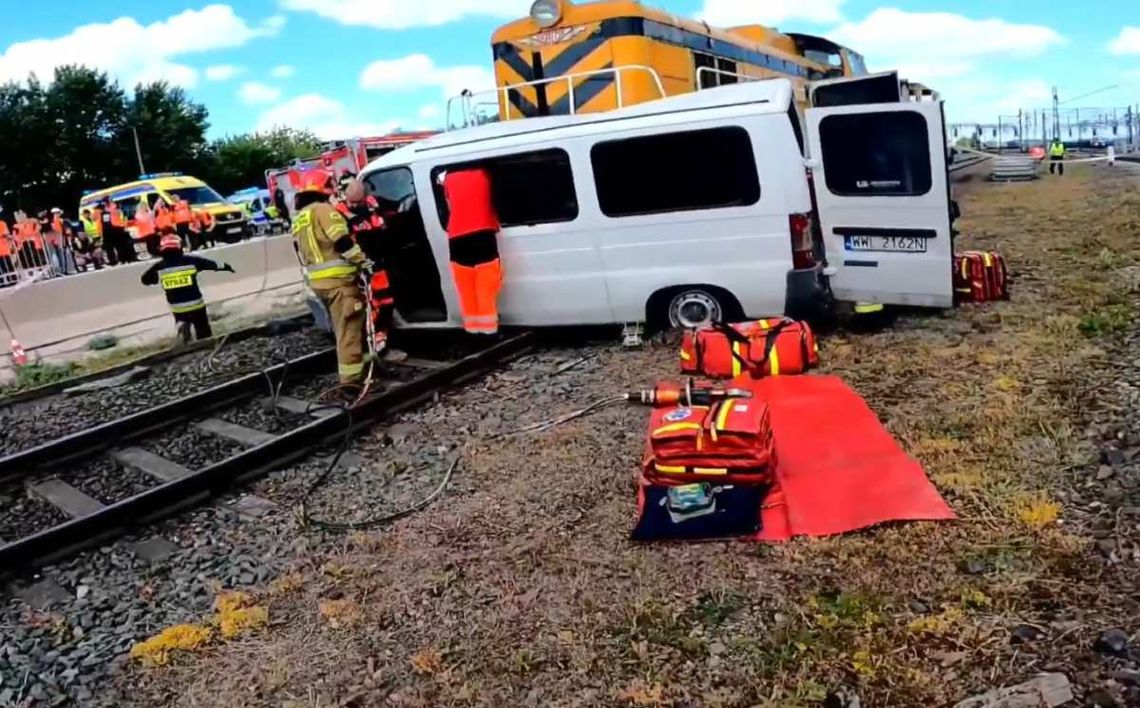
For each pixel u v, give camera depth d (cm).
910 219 751
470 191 781
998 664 314
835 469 484
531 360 818
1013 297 872
